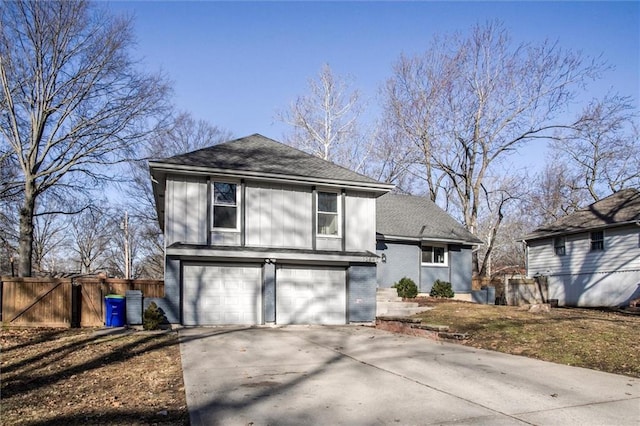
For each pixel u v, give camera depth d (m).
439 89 34.25
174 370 9.16
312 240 17.81
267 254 16.73
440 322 15.35
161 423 6.07
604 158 38.06
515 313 16.78
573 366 9.55
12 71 24.08
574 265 25.53
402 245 24.31
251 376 8.65
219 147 18.72
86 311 16.16
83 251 53.03
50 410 6.61
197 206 16.45
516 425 6.03
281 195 17.61
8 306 15.23
